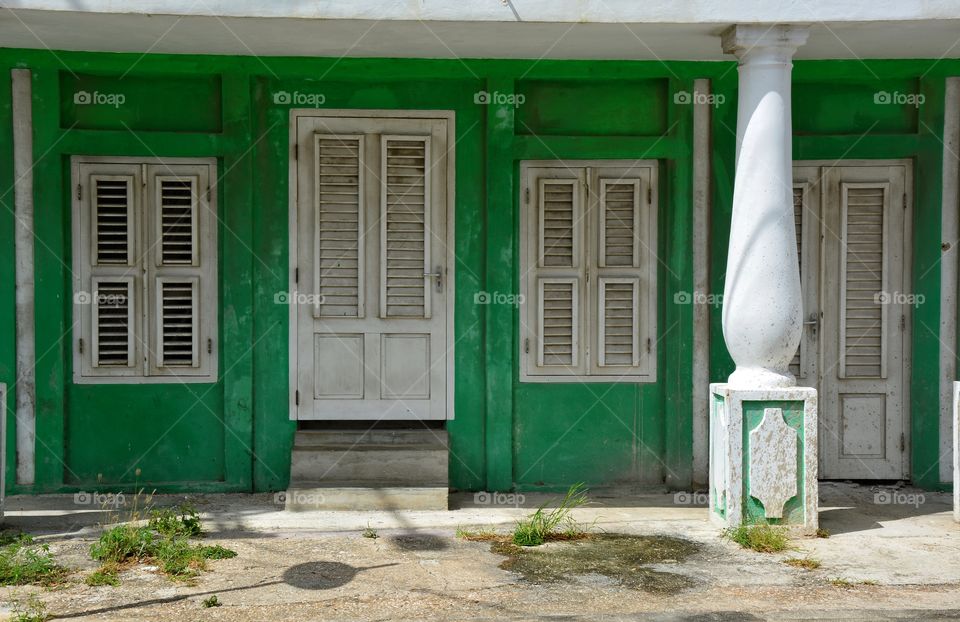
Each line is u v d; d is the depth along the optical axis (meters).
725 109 6.59
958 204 6.66
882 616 4.27
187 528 5.57
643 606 4.38
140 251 6.52
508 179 6.56
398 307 6.63
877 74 6.61
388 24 5.52
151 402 6.55
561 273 6.69
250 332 6.52
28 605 4.31
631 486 6.72
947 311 6.69
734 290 5.55
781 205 5.49
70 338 6.48
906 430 6.79
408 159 6.59
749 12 5.35
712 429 5.80
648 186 6.70
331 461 6.32
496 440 6.62
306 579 4.73
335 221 6.58
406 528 5.74
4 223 6.34
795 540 5.47
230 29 5.67
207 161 6.53
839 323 6.79
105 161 6.48
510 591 4.58
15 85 6.31
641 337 6.72
